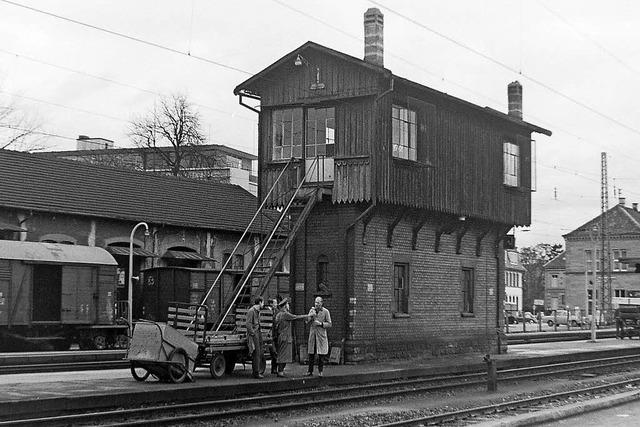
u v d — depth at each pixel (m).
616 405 17.48
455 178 26.19
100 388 15.69
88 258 27.28
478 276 28.53
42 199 29.41
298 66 23.84
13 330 25.23
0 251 25.02
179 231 34.19
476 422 14.35
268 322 19.86
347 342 22.62
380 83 22.75
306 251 23.72
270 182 24.45
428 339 25.62
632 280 88.44
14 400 13.41
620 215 91.31
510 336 40.97
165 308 29.62
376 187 22.58
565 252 95.81
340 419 14.51
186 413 14.79
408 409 16.05
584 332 49.16
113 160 59.06
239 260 37.28
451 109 26.25
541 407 16.77
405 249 24.91
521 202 29.95
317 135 23.84
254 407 15.67
